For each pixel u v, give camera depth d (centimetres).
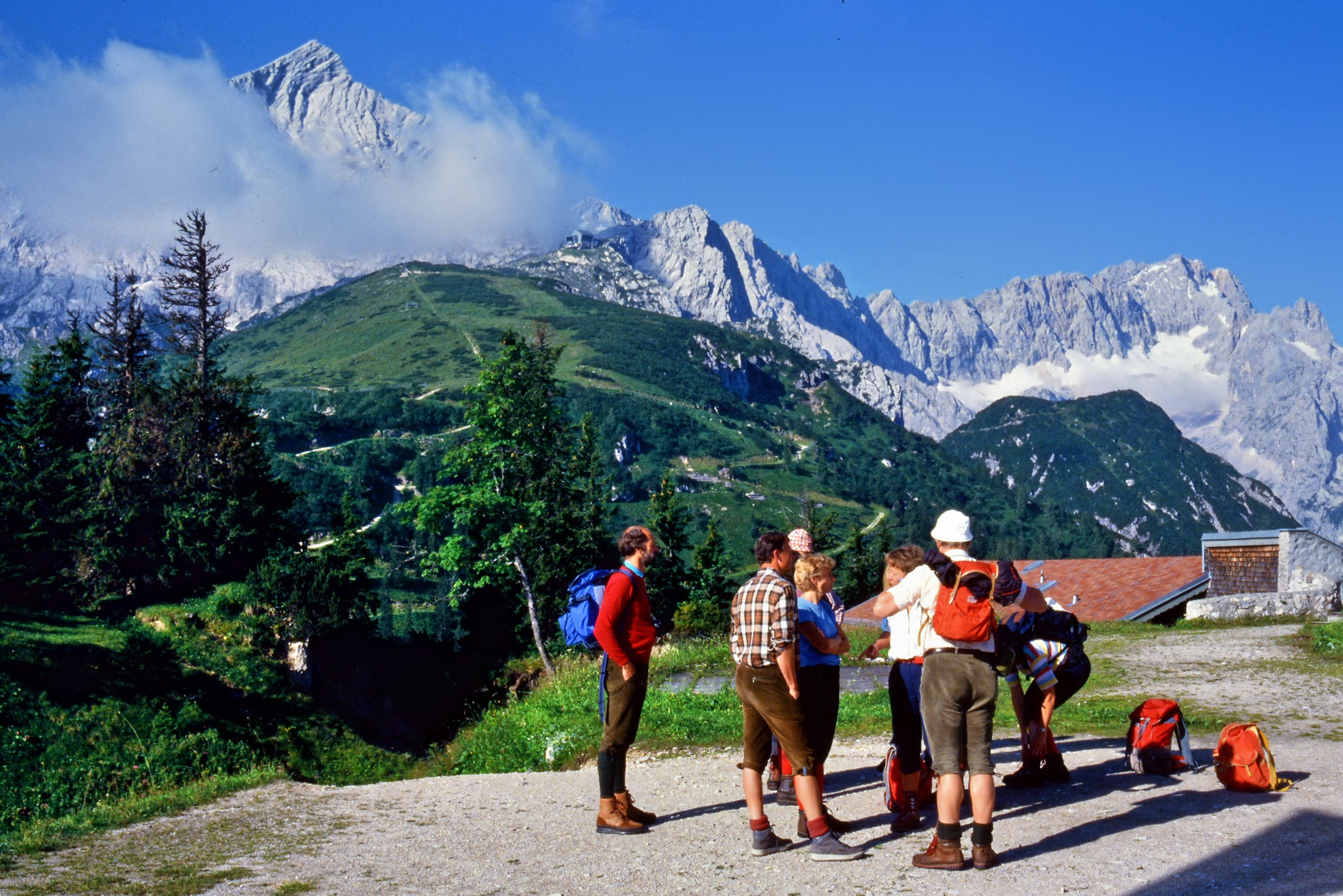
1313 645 1772
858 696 1398
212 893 561
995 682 572
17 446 5316
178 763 3241
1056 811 675
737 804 798
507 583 4916
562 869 607
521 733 1453
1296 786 710
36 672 3409
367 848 677
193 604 4638
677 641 2605
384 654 4791
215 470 5303
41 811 2773
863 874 562
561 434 4688
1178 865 529
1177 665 1698
